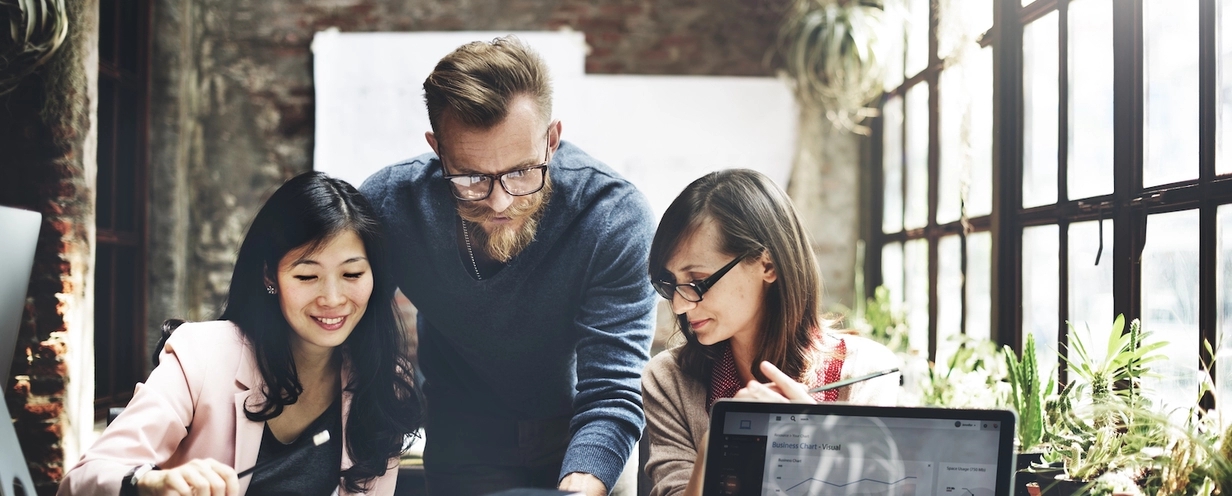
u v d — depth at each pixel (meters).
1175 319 1.88
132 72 4.03
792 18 4.31
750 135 4.59
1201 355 1.77
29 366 2.79
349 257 1.53
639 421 1.69
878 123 4.41
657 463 1.54
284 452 1.57
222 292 4.46
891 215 4.23
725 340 1.57
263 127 4.50
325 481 1.61
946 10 3.14
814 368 1.54
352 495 1.61
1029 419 1.81
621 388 1.71
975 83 2.99
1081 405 1.88
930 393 2.68
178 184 4.32
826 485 1.14
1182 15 1.83
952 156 3.29
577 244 1.80
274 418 1.58
